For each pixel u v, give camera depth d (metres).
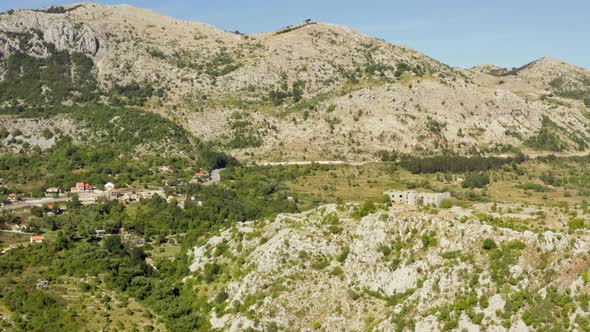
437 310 162.88
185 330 187.38
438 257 175.12
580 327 151.00
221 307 190.62
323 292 182.12
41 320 189.75
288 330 174.50
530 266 163.75
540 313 154.62
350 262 187.62
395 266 181.88
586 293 156.75
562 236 167.88
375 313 172.88
